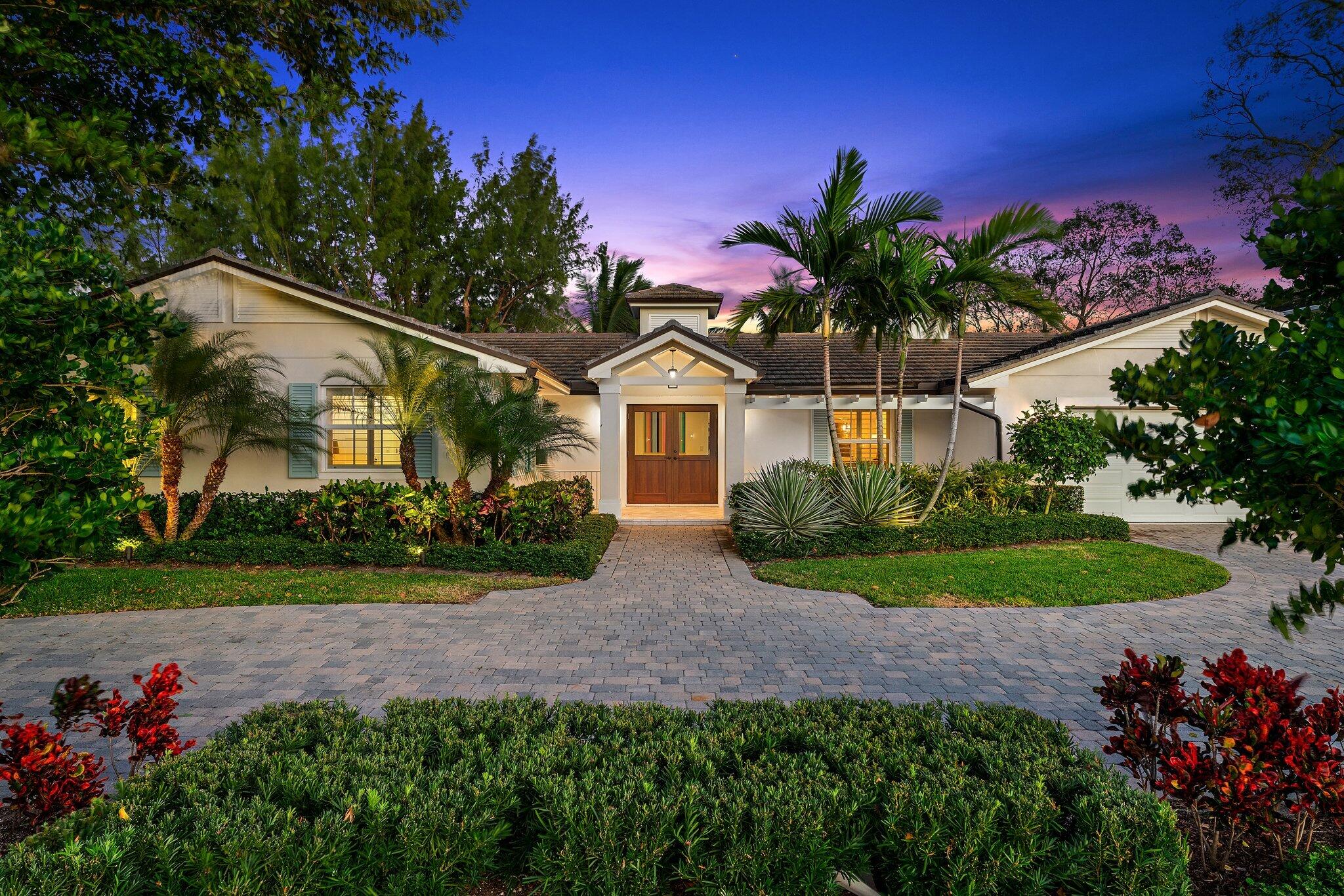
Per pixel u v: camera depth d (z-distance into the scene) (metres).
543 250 31.75
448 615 7.54
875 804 2.69
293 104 9.38
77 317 3.29
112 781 4.08
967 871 2.40
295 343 12.54
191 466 12.68
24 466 2.89
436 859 2.45
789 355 17.11
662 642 6.61
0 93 6.24
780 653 6.29
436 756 3.20
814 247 10.84
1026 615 7.54
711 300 17.94
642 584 9.11
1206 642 6.57
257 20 8.74
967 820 2.50
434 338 12.23
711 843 2.58
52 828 2.56
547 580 9.13
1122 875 2.39
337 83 10.01
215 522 10.87
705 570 10.05
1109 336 13.84
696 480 16.58
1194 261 26.94
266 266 26.62
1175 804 3.42
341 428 12.77
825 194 10.78
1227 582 9.12
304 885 2.30
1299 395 2.06
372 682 5.53
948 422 15.82
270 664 5.95
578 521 11.97
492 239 30.70
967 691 5.38
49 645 6.46
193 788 2.76
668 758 3.04
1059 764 2.98
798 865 2.46
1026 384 14.18
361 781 2.79
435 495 10.38
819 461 15.75
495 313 32.62
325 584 8.74
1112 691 3.31
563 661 6.07
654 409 16.55
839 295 11.55
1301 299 2.51
